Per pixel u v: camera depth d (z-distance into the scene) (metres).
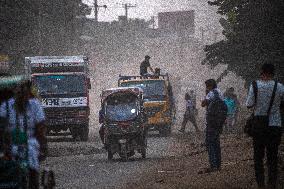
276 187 19.94
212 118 25.77
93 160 34.72
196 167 27.41
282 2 44.59
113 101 35.09
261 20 45.25
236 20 47.41
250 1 45.78
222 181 21.69
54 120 52.31
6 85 15.90
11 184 14.77
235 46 46.62
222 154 31.17
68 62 52.91
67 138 57.12
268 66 19.98
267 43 44.94
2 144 15.41
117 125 34.31
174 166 28.50
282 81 44.03
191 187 21.12
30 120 15.75
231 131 51.28
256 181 20.28
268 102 19.75
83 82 53.00
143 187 21.97
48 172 15.54
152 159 33.97
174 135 56.69
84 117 52.50
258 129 19.72
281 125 19.92
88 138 55.41
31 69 52.72
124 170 28.97
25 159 15.35
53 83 52.72
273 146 19.89
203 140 44.31
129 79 59.06
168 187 21.53
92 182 24.69
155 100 57.00
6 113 15.69
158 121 56.50
